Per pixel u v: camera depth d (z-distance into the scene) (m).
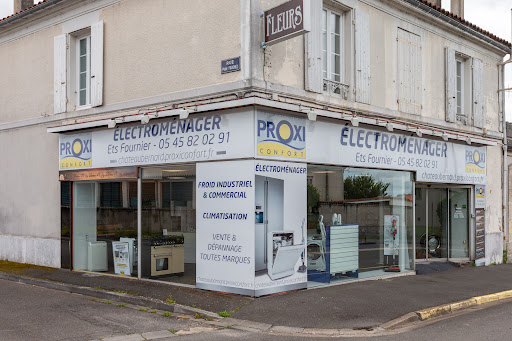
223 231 8.97
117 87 11.09
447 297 9.16
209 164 9.23
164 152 10.00
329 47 10.48
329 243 10.07
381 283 10.52
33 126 13.11
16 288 10.27
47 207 12.71
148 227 10.46
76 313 7.98
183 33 9.85
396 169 11.59
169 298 8.70
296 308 8.06
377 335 6.91
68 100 12.22
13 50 13.70
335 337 6.83
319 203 9.82
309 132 9.56
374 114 11.09
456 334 6.89
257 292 8.59
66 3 12.02
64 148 12.16
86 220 11.79
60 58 12.35
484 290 10.01
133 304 8.73
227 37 9.08
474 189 14.25
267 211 8.80
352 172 10.61
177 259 9.83
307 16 8.01
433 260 13.90
